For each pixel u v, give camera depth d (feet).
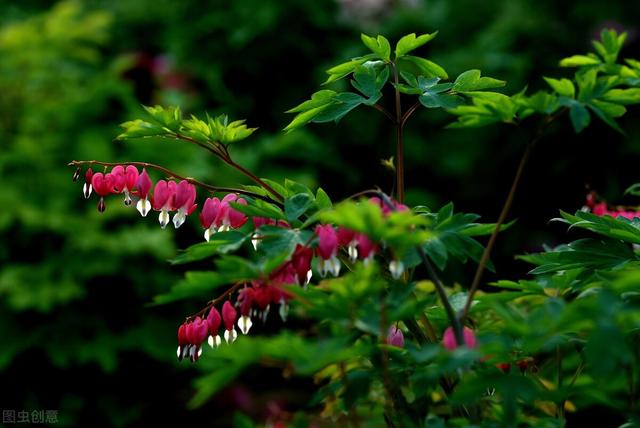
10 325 20.85
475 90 7.91
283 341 6.44
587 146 25.41
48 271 20.58
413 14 29.68
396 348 6.61
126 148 22.38
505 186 26.68
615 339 5.15
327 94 7.86
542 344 5.82
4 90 22.65
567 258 8.23
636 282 5.52
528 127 25.91
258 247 7.05
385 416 8.54
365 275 6.13
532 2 27.84
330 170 27.58
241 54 27.81
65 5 24.18
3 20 29.27
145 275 21.48
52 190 21.45
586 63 9.34
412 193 26.63
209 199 8.04
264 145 24.38
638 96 7.07
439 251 6.92
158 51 29.71
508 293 7.57
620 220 8.94
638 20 26.37
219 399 22.79
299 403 22.71
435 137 27.81
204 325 7.67
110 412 22.25
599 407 13.84
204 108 27.20
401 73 8.05
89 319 21.25
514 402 5.82
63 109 22.56
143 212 8.18
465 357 5.56
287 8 27.63
